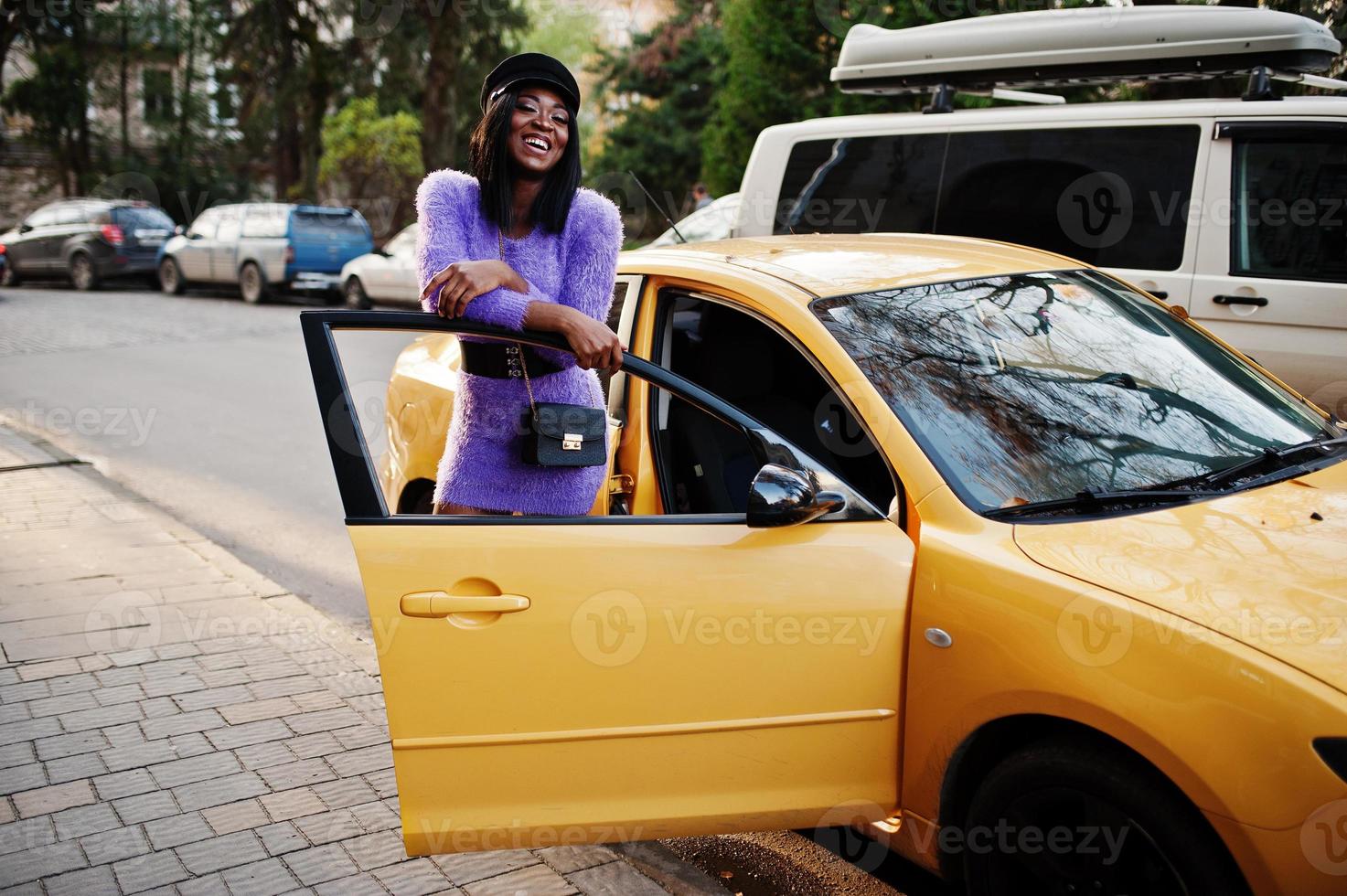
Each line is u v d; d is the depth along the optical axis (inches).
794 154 279.4
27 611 191.5
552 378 110.0
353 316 99.8
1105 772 90.9
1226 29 227.0
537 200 108.6
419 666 98.4
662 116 1072.2
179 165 1270.9
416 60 1092.5
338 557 237.3
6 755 141.4
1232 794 83.2
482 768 100.6
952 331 124.6
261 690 160.7
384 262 689.6
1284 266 219.5
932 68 262.2
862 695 103.3
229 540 248.2
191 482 299.4
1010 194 249.3
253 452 334.6
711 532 103.3
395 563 98.1
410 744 99.1
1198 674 86.0
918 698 102.3
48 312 714.8
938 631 100.2
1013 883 99.7
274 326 641.6
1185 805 87.4
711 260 141.2
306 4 1046.4
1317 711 81.3
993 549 100.6
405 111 1106.1
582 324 100.7
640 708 101.4
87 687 161.5
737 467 146.1
